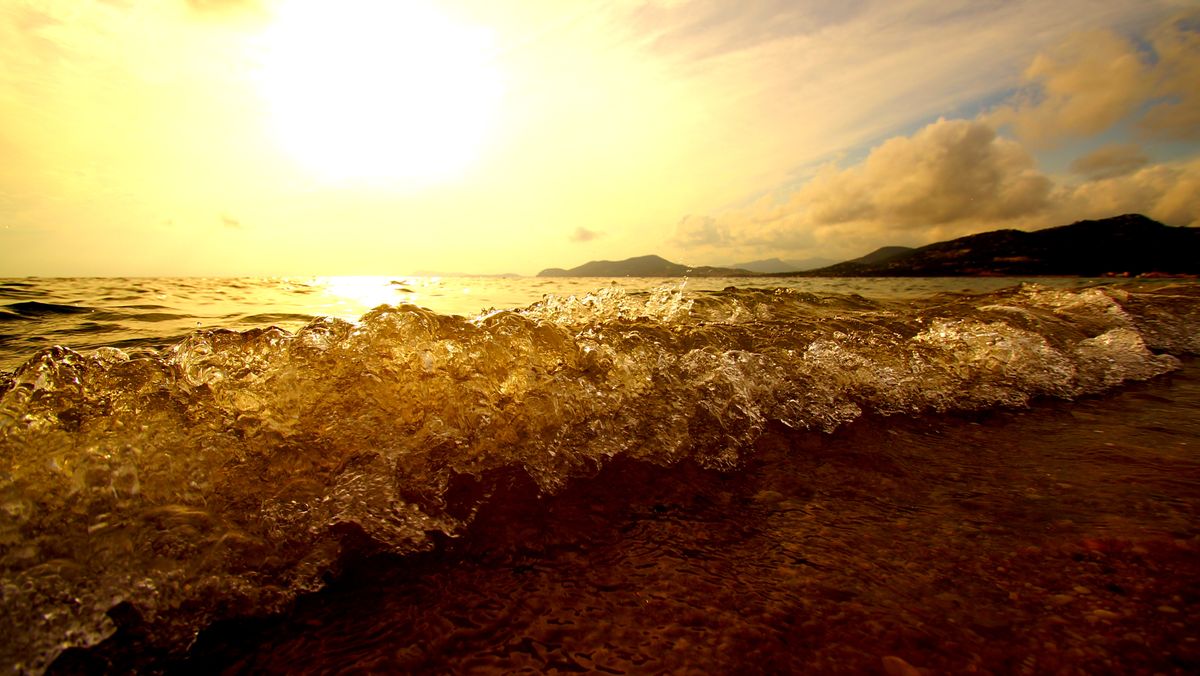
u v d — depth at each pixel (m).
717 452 1.74
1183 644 0.83
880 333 2.99
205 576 1.03
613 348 2.24
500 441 1.66
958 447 1.83
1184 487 1.43
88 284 10.28
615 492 1.48
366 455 1.47
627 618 0.96
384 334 1.91
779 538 1.23
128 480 1.17
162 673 0.84
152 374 1.50
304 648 0.90
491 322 2.16
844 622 0.93
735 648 0.87
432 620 0.97
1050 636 0.86
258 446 1.39
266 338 1.83
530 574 1.11
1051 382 2.62
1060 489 1.44
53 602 0.91
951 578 1.05
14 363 2.69
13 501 1.04
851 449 1.80
